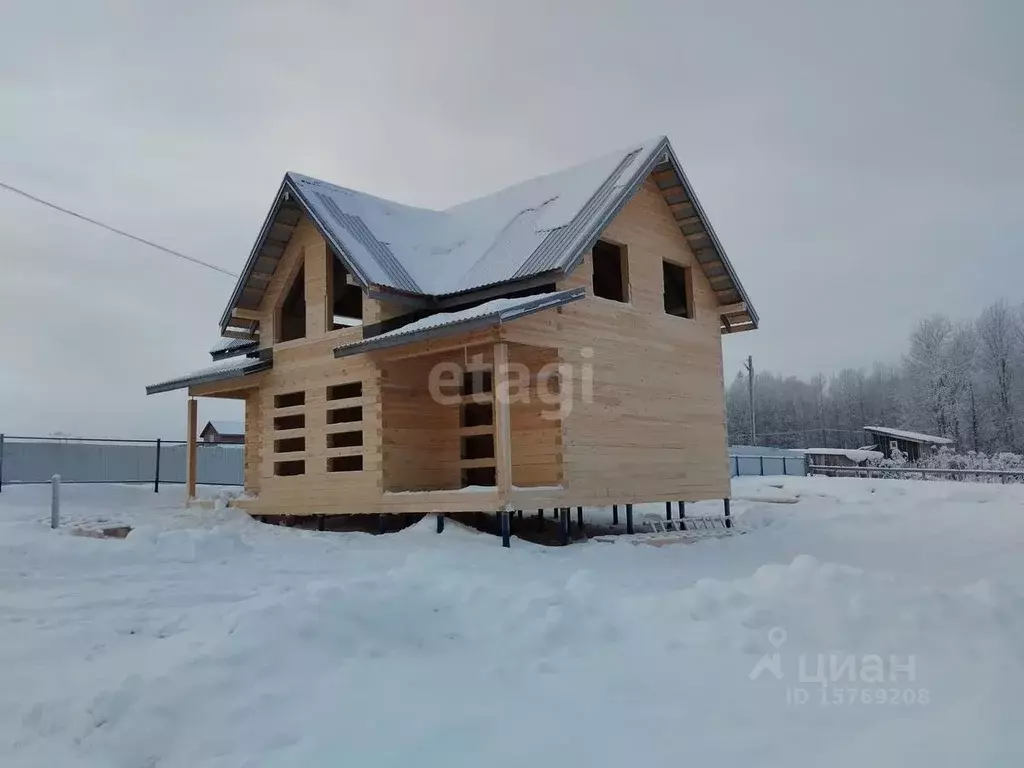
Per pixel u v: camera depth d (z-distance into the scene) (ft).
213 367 56.54
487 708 13.84
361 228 47.21
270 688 14.46
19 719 13.60
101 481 80.23
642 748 12.05
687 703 14.19
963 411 186.09
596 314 43.47
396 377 44.09
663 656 17.15
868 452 145.28
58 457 77.10
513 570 28.25
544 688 15.05
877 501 67.21
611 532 46.52
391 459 43.24
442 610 20.40
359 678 15.28
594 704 14.12
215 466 90.99
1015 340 187.93
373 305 43.45
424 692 14.66
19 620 20.24
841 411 270.26
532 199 49.83
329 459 46.32
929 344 191.42
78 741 12.84
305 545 36.63
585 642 18.31
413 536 38.32
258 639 16.47
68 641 18.08
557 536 44.37
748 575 29.91
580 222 42.19
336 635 17.35
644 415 46.16
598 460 42.22
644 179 45.42
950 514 55.83
